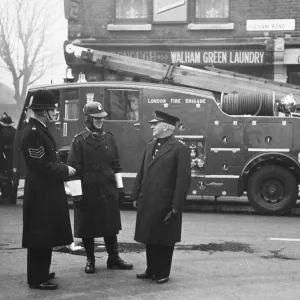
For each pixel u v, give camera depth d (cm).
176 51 1672
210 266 684
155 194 612
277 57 1623
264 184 1108
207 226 960
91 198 643
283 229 941
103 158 655
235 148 1112
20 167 1209
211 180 1121
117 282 612
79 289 586
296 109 1173
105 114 661
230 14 1669
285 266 686
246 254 748
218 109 1117
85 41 1708
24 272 654
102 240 845
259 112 1117
